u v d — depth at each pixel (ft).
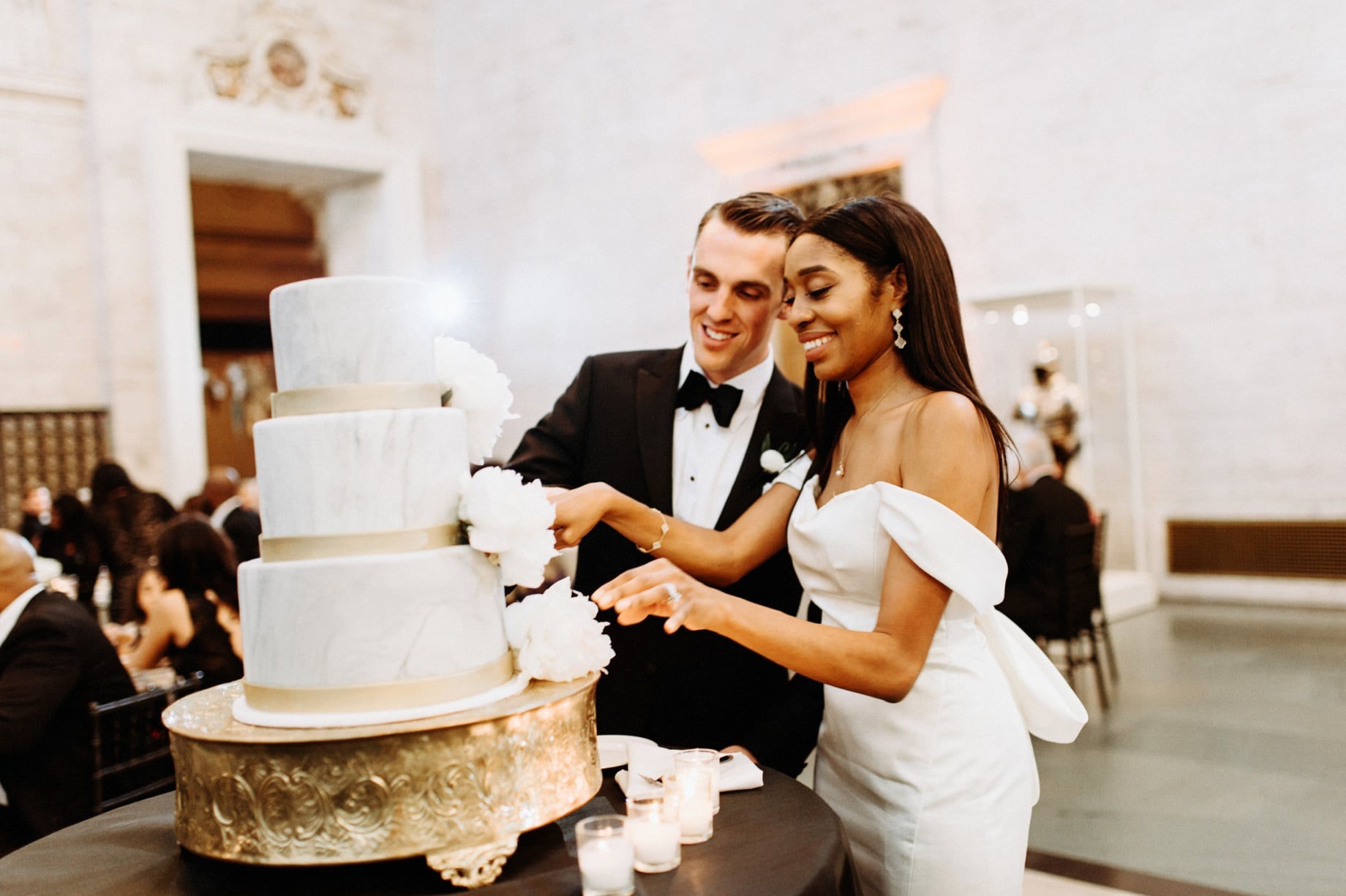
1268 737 13.75
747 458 6.68
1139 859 10.41
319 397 4.13
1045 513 15.55
